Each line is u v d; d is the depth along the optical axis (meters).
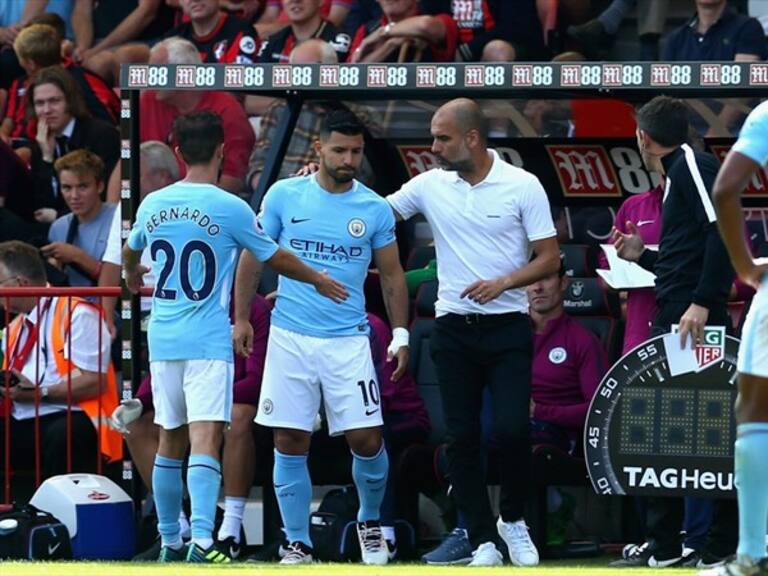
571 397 32.84
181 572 22.66
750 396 19.39
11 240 40.19
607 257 30.58
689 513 30.09
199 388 27.59
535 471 31.92
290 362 29.22
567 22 44.00
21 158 42.62
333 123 29.17
